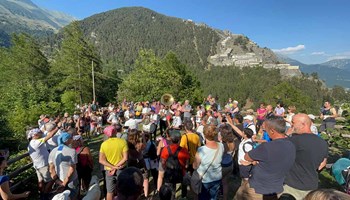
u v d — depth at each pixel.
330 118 8.39
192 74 55.06
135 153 5.16
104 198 5.84
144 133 5.83
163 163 4.69
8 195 3.51
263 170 3.19
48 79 47.47
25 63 48.59
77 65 46.88
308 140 3.23
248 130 4.68
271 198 3.13
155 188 6.00
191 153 5.14
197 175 4.07
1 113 13.08
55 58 50.97
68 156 4.59
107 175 4.70
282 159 3.08
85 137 13.77
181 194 5.91
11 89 17.83
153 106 14.85
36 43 52.47
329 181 6.14
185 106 13.25
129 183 2.10
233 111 11.75
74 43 47.69
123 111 18.08
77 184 4.82
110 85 60.31
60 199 3.23
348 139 7.62
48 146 6.50
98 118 15.89
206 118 7.66
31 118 13.95
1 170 3.60
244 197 3.38
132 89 35.59
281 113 9.84
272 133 3.29
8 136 11.23
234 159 6.73
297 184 3.25
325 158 3.27
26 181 6.35
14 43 50.81
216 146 4.12
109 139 4.76
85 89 47.12
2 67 48.09
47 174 5.32
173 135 4.67
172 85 39.56
